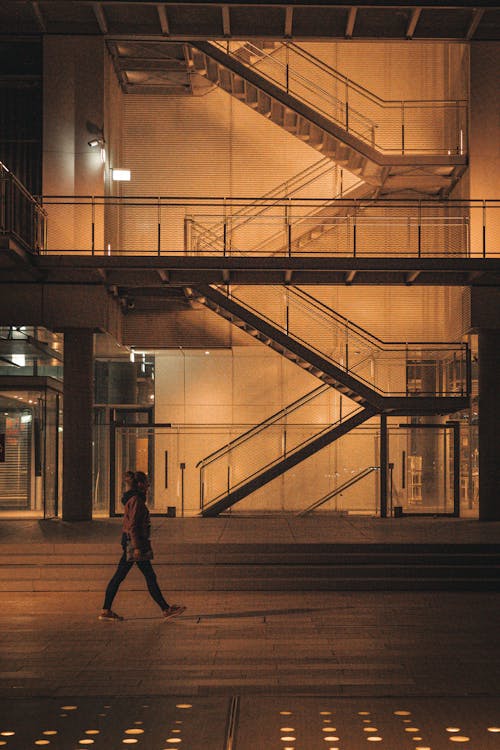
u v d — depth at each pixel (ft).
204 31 62.44
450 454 72.02
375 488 73.92
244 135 74.54
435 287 75.20
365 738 21.20
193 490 75.72
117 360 77.87
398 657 29.53
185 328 73.51
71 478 62.03
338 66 73.67
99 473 77.36
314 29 62.49
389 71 73.56
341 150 69.62
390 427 71.92
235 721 22.47
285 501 75.20
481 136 64.13
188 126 74.54
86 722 22.35
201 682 26.20
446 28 63.36
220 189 74.28
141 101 74.64
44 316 61.36
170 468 75.87
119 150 72.43
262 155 74.28
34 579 44.60
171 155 74.33
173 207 73.67
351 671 27.58
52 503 66.44
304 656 29.63
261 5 57.93
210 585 44.04
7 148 65.67
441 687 25.68
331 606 39.50
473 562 46.19
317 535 52.65
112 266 58.85
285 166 74.28
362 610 38.52
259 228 72.95
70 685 25.85
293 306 74.54
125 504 36.52
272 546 47.60
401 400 65.00
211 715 22.95
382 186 71.00
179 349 73.77
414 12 59.62
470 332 64.59
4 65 65.36
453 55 71.00
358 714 23.07
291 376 76.74
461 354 71.00
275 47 73.67
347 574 44.98
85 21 63.31
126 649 30.71
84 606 39.47
